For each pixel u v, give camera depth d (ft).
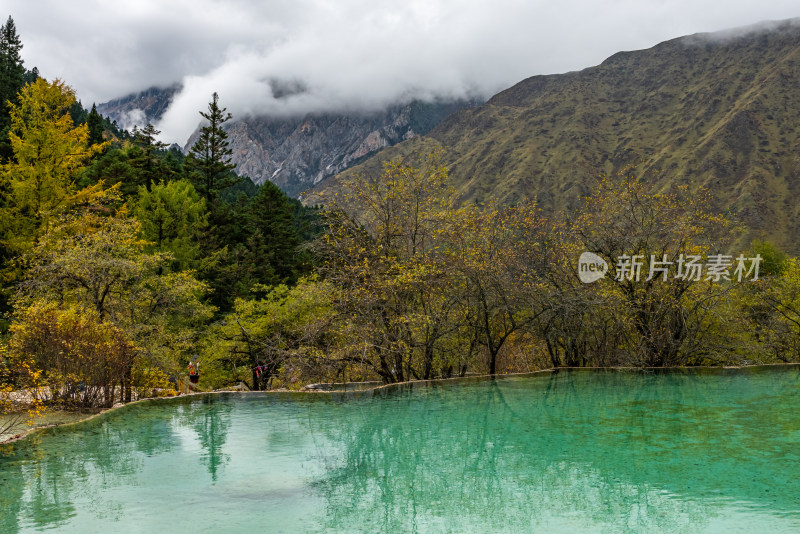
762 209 615.57
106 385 45.09
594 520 20.92
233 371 79.30
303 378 60.34
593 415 39.42
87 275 54.65
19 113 90.89
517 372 67.21
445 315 58.85
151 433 35.42
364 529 20.27
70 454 30.35
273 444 32.65
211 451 30.99
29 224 86.99
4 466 28.04
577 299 62.85
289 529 20.33
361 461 29.07
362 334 54.24
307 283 72.13
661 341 65.87
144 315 59.11
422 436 34.24
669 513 21.30
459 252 59.72
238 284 119.44
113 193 95.04
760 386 51.93
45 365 42.80
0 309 77.30
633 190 65.10
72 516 21.34
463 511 22.09
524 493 24.00
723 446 30.45
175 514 21.62
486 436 33.96
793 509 21.43
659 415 39.01
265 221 159.63
